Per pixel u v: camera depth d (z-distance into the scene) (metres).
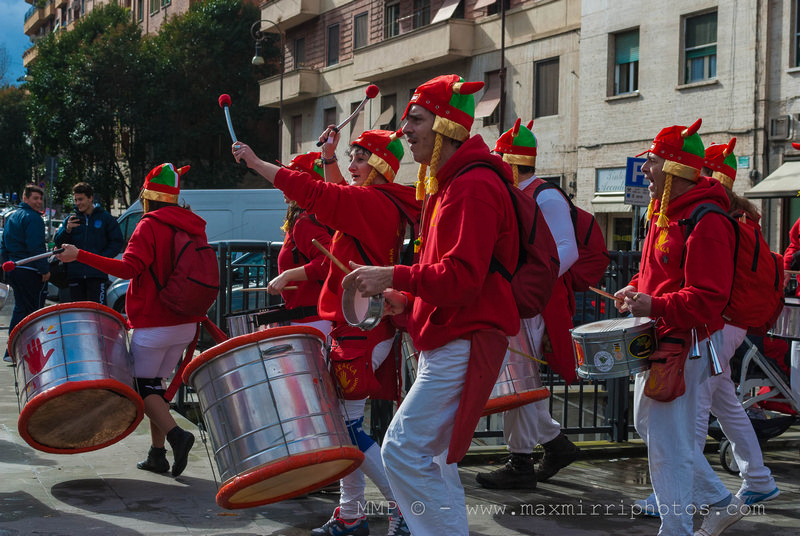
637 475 5.70
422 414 3.21
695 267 3.71
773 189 17.31
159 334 5.16
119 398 4.84
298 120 34.69
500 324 3.19
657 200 4.02
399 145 4.27
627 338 3.77
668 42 19.97
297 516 4.59
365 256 4.07
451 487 3.43
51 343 4.64
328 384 3.72
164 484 5.14
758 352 5.76
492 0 24.47
